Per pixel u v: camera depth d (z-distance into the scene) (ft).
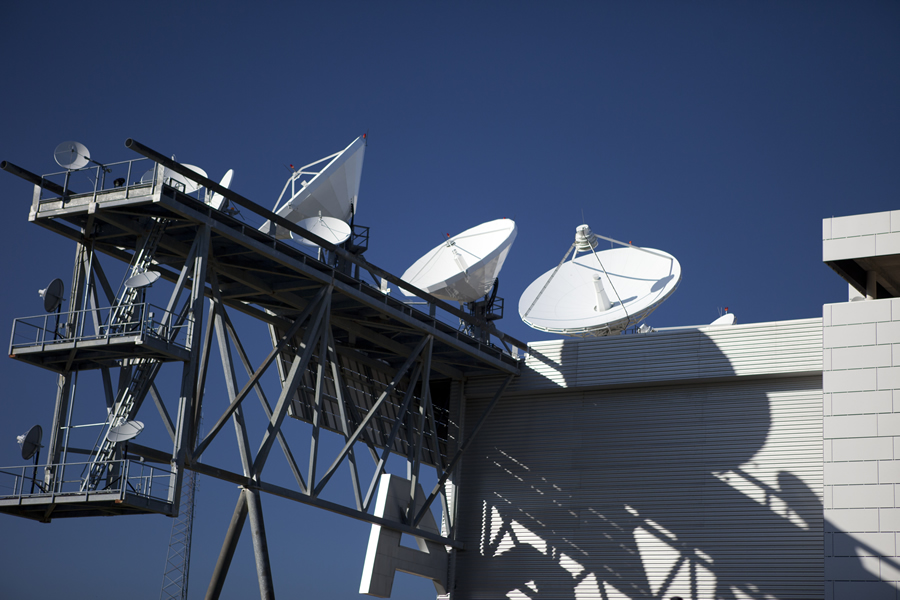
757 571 163.02
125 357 124.47
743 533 165.89
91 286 130.62
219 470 132.98
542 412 188.65
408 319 160.86
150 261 127.44
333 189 156.76
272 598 131.85
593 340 184.75
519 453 188.14
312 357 168.14
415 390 193.77
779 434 168.14
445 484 186.60
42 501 116.98
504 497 186.70
